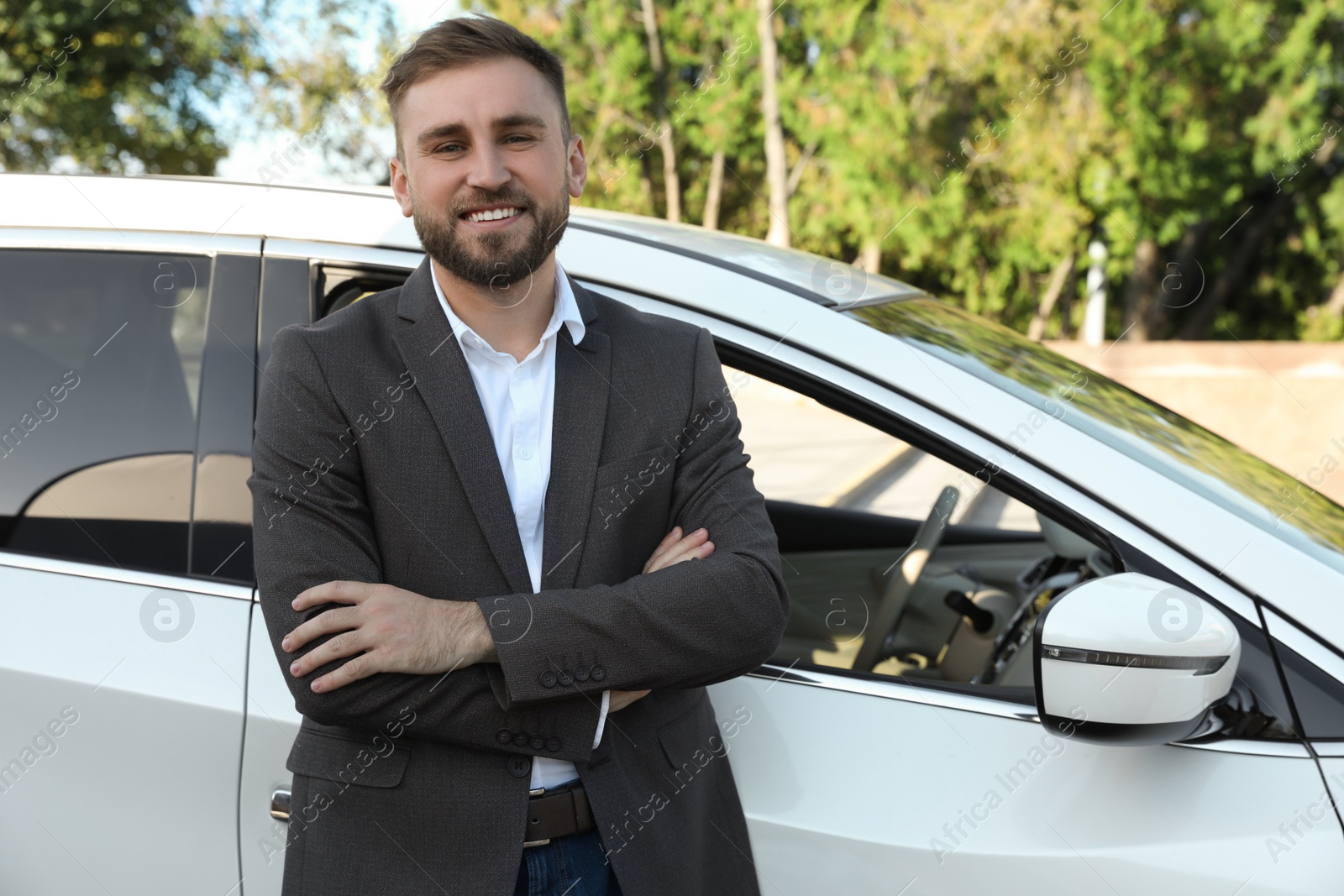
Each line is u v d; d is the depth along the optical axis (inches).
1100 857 51.8
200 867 58.6
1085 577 76.3
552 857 49.8
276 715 57.6
